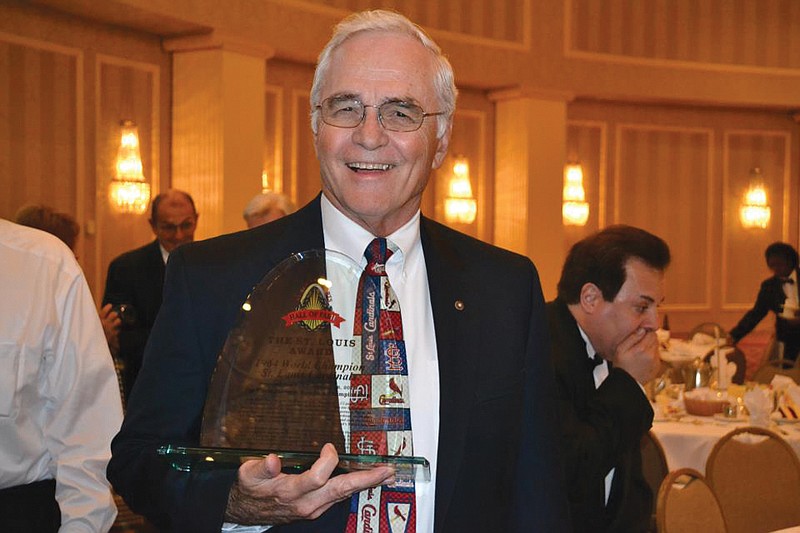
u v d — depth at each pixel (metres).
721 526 2.97
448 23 9.29
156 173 7.50
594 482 2.05
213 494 1.23
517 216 9.88
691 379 4.95
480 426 1.42
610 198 10.96
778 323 7.86
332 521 1.32
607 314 2.27
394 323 1.34
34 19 6.59
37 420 1.88
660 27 10.55
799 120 11.53
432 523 1.38
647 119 11.12
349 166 1.40
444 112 1.49
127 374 4.39
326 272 1.32
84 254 7.00
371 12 1.45
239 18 7.41
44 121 6.70
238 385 1.25
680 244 11.33
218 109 7.36
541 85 9.88
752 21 10.94
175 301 1.38
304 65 8.55
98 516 1.82
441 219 9.88
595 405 2.11
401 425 1.28
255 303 1.28
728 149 11.49
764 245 11.73
